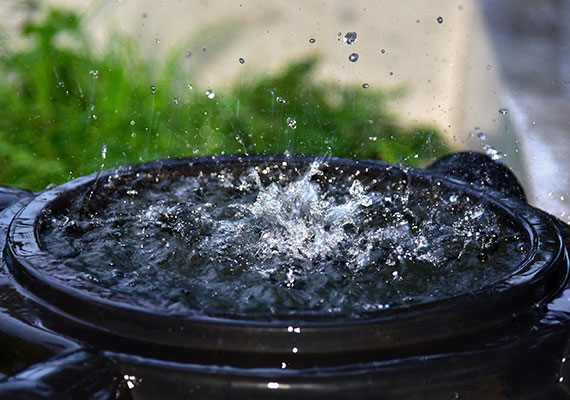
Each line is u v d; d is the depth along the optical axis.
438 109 3.22
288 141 2.51
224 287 1.45
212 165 1.68
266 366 1.35
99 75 2.63
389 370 1.35
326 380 1.34
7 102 2.55
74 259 1.49
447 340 1.37
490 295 1.39
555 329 1.39
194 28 3.46
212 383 1.35
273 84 2.88
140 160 2.34
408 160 2.53
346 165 1.68
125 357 1.36
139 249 1.52
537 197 2.30
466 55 3.75
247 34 3.51
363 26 3.79
